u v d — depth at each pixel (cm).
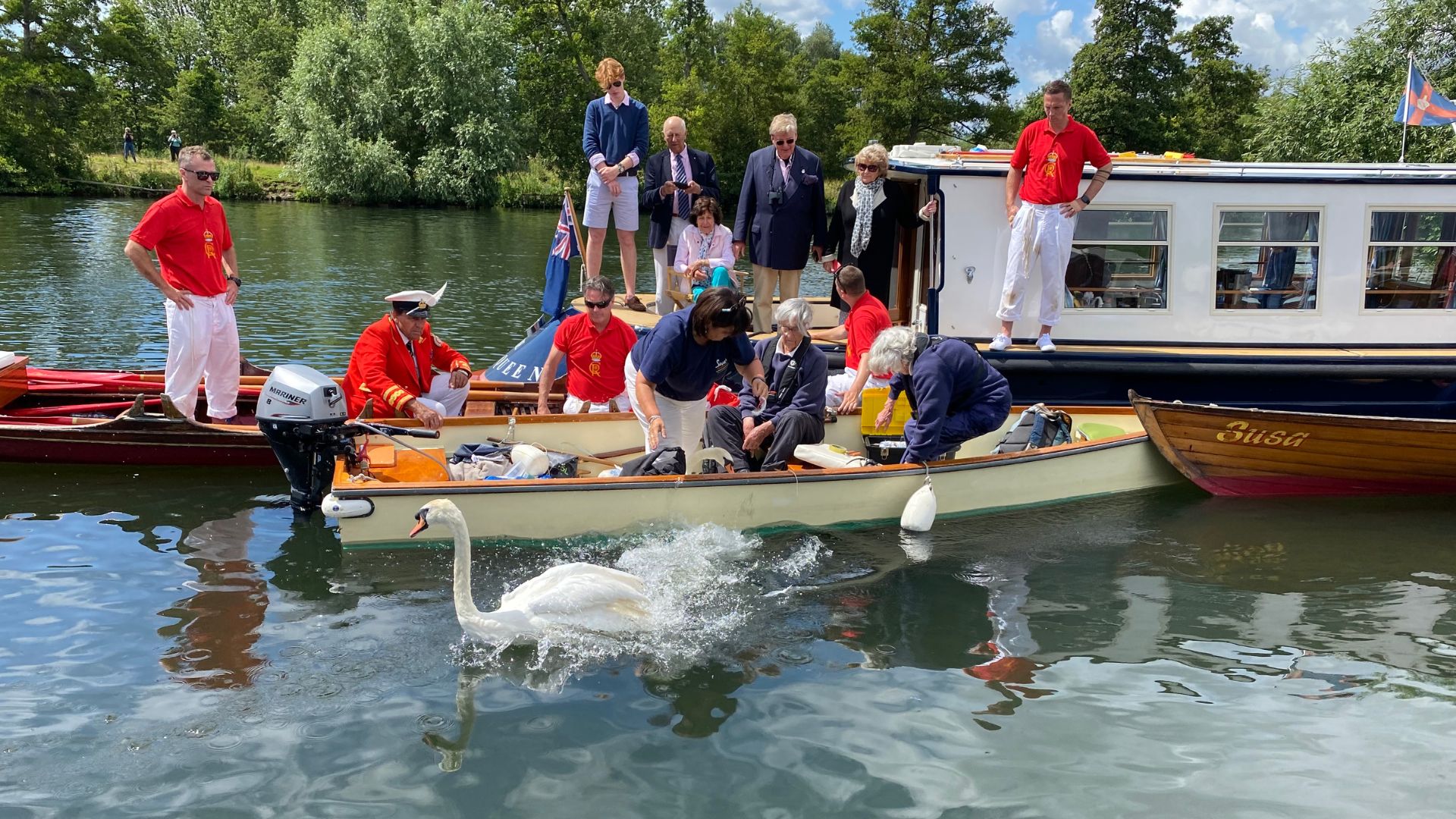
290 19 5791
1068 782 360
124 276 1683
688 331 568
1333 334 805
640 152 944
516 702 405
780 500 592
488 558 549
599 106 935
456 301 1566
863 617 497
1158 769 370
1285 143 2539
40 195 3728
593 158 927
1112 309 795
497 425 664
